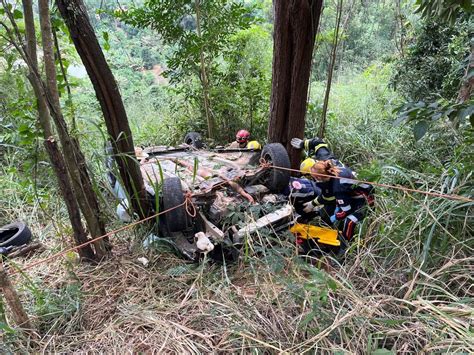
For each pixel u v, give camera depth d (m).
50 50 2.13
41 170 3.73
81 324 2.13
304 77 3.65
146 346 1.95
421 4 2.51
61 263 2.71
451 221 2.35
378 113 5.79
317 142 3.48
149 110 7.35
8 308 2.17
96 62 2.31
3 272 1.85
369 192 2.91
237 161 3.80
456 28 4.77
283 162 3.29
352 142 5.02
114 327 2.08
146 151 4.29
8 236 3.27
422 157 3.88
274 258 2.43
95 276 2.57
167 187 2.85
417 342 1.74
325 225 3.24
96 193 2.84
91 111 4.91
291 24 3.45
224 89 5.27
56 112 2.25
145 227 3.05
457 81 4.60
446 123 3.76
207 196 3.01
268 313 2.11
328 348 1.75
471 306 1.85
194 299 2.28
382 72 7.50
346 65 8.89
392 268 2.36
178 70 5.54
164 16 4.79
